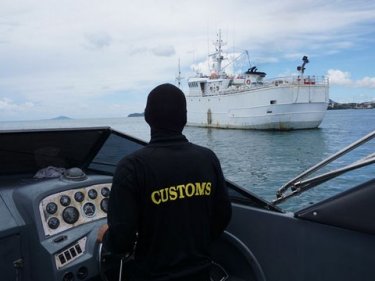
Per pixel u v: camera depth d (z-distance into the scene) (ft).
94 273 8.79
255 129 191.21
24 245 8.75
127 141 11.80
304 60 186.29
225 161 114.42
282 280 9.63
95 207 9.75
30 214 8.70
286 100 180.65
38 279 8.69
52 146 11.35
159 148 6.59
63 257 8.50
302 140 162.20
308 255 9.07
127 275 9.37
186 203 6.54
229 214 7.37
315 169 9.82
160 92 6.76
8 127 10.46
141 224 6.40
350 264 8.39
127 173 6.23
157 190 6.30
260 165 104.42
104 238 6.81
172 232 6.40
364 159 8.80
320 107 189.26
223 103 207.62
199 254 6.69
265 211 9.91
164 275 6.38
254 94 187.52
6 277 8.54
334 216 8.49
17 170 11.28
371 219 8.00
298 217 9.17
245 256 10.05
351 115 526.57
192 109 236.84
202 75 239.91
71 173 10.05
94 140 11.98
